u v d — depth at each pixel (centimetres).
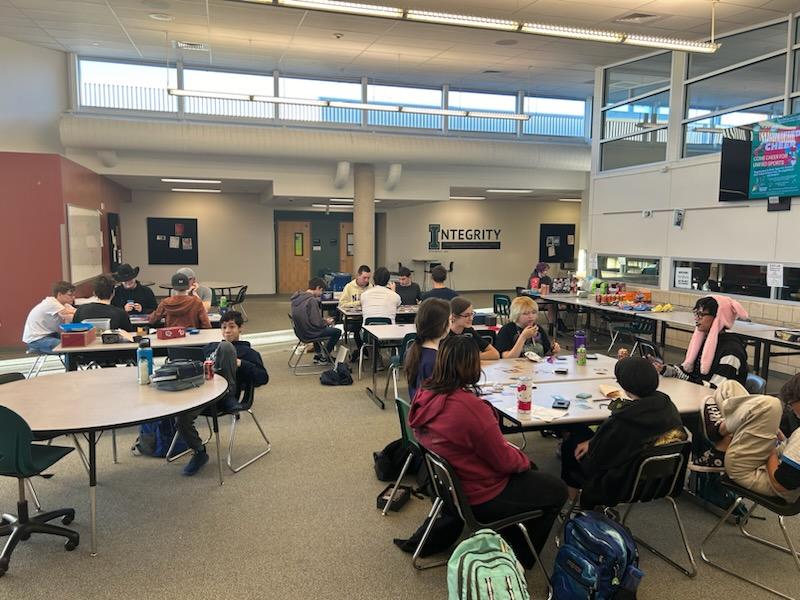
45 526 276
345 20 704
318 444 416
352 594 244
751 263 666
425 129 1096
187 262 1317
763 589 250
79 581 250
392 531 296
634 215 844
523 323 443
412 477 354
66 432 254
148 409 282
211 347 395
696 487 328
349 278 966
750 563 270
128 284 675
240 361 388
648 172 814
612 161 898
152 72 961
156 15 702
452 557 211
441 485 245
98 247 934
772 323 642
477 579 200
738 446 260
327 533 293
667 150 784
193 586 248
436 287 623
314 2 453
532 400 311
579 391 332
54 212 730
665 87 787
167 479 356
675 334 782
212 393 314
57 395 308
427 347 339
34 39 824
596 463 252
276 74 998
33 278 726
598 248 926
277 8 664
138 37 803
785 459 240
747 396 266
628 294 764
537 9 651
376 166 1098
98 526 298
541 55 852
